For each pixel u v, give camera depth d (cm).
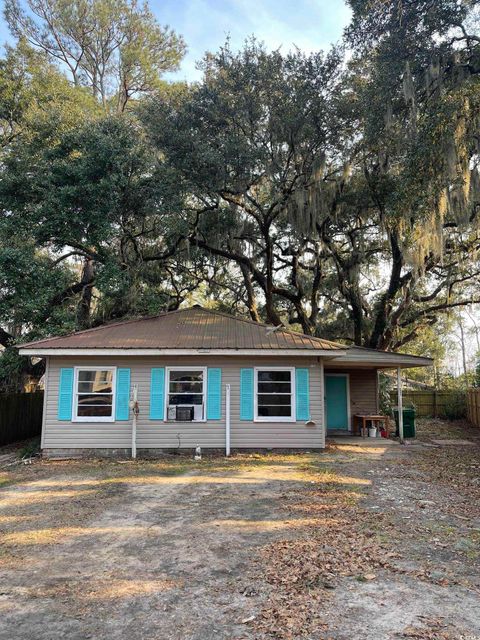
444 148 1047
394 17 1093
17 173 1465
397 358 1429
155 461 1134
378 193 1600
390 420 1900
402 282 1908
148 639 344
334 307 2289
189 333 1340
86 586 438
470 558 491
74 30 2275
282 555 502
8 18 2159
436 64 1098
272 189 1625
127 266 1579
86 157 1423
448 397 2216
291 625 356
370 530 582
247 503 725
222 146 1480
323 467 1021
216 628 357
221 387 1271
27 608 397
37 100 1712
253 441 1252
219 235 1773
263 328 1393
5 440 1541
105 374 1271
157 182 1488
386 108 1199
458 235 1681
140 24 2300
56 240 1469
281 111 1457
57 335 1405
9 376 1627
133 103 2330
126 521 642
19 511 703
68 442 1235
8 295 1421
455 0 1035
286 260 2069
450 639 331
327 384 1669
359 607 383
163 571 470
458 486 839
